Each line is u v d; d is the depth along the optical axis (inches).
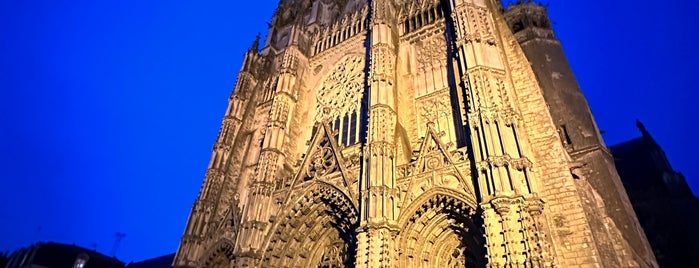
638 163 1756.9
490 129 1000.9
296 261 1277.1
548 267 770.8
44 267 2598.4
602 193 973.8
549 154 1008.9
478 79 1115.9
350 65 1813.5
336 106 1689.2
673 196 1477.6
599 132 1153.4
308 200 1305.4
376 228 1007.0
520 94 1174.3
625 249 841.5
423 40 1662.2
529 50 1430.9
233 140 1775.3
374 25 1631.4
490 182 920.9
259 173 1403.8
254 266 1189.1
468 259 1049.5
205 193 1550.2
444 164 1117.1
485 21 1317.7
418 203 1077.8
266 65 2206.0
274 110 1631.4
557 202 924.6
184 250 1393.9
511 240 810.8
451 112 1317.7
